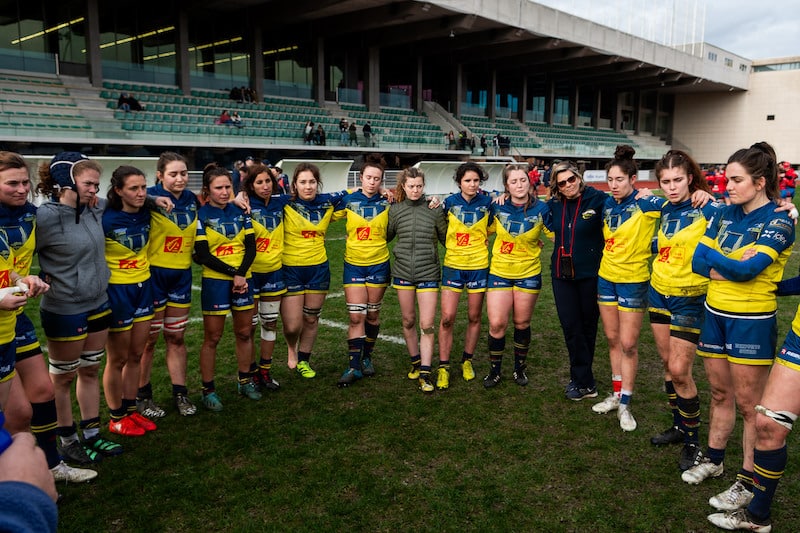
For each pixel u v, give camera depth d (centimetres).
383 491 322
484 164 2269
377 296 486
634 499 312
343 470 344
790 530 284
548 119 4531
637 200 386
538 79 4466
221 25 2795
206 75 2727
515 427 401
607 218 401
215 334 425
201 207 414
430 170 2117
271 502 312
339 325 656
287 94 3062
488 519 295
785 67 5147
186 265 410
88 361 353
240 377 459
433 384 486
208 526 292
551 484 328
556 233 438
